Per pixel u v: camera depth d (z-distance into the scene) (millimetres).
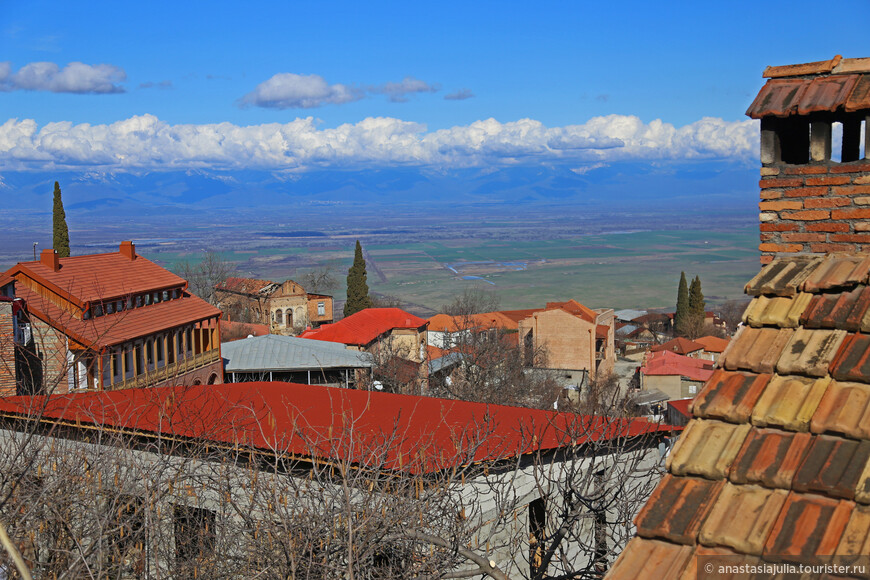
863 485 4949
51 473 10688
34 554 9586
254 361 48250
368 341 61062
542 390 50594
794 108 7043
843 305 6203
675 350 91125
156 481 10297
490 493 12508
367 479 9305
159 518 10492
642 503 12250
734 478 5367
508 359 50875
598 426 13523
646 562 5203
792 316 6289
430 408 15805
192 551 11141
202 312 44531
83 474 10711
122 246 44688
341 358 48562
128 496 10594
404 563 8875
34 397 13352
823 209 7113
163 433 12570
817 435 5402
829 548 4773
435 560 8734
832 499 5055
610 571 5230
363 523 8328
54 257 38312
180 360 42188
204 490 11812
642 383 75688
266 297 103812
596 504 12438
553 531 12352
